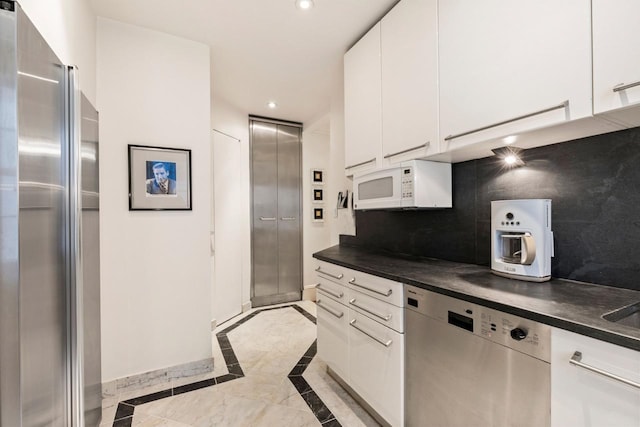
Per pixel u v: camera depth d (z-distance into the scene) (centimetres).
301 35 204
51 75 90
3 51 66
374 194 189
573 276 126
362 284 164
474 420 107
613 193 114
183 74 209
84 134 119
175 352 206
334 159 293
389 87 173
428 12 146
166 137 203
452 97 135
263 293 376
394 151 171
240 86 283
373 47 186
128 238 193
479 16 123
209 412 170
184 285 209
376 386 154
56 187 94
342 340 185
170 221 205
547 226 125
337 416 167
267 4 173
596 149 118
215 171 305
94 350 139
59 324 97
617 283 113
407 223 214
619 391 72
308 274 406
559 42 98
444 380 119
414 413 133
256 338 277
